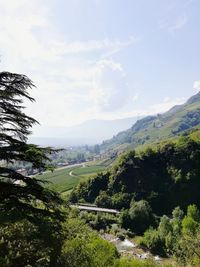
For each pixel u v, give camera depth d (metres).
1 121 14.52
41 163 15.14
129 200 102.88
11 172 14.22
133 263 42.31
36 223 14.39
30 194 14.40
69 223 30.50
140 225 87.12
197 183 103.94
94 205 105.38
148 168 110.94
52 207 15.16
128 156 112.81
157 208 101.38
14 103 14.89
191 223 66.38
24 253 16.17
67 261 24.50
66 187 139.12
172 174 107.62
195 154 109.19
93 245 32.84
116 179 109.56
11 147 14.09
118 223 88.62
